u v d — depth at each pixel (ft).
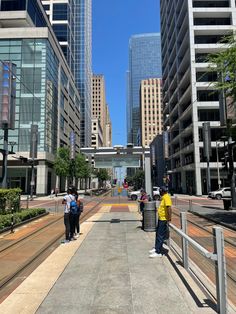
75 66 429.38
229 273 21.43
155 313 15.07
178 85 222.28
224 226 45.57
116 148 81.61
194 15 193.47
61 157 188.14
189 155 207.92
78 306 16.22
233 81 50.44
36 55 186.19
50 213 75.36
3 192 52.54
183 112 206.69
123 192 185.57
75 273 22.52
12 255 29.19
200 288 18.29
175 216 63.36
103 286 19.42
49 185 199.21
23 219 53.78
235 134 61.57
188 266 22.04
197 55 187.62
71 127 284.00
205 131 139.23
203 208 84.02
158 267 23.44
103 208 90.84
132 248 30.86
